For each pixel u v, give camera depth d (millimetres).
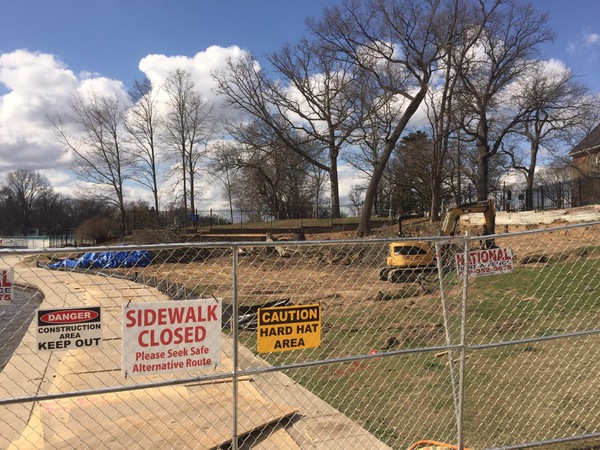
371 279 20312
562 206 32781
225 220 54719
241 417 4871
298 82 43750
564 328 8953
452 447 4387
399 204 65250
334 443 4535
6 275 3283
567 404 5469
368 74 37688
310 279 20438
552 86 36781
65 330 3404
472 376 6641
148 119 52344
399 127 36906
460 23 34469
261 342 3746
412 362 7434
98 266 22938
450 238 4348
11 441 4859
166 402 5359
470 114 38188
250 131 44531
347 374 6969
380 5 34375
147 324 3527
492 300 11984
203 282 19656
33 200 100312
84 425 4836
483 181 39719
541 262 16844
